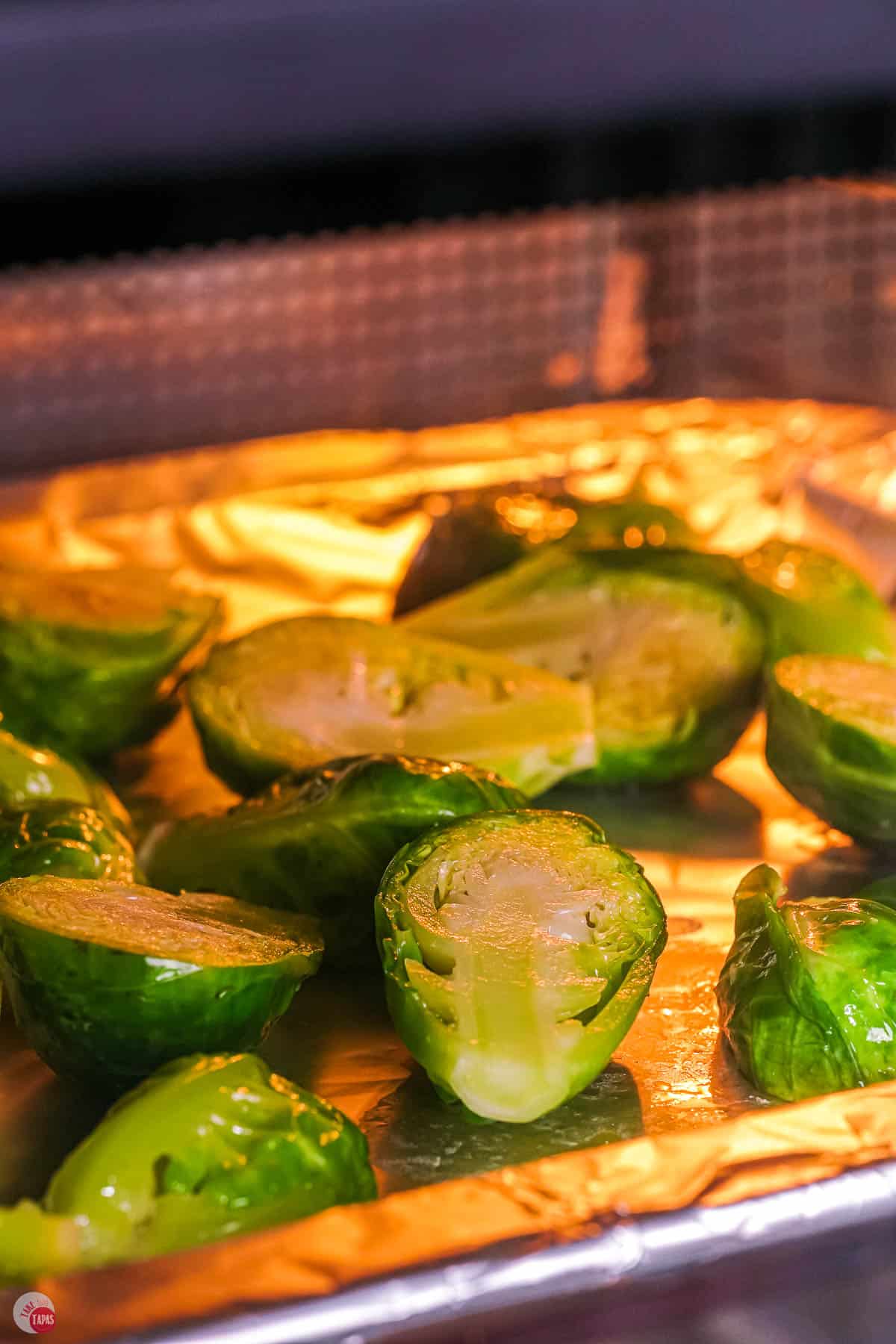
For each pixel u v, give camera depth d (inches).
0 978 13.9
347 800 14.3
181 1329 11.1
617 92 13.1
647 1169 11.9
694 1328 11.6
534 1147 13.1
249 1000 13.2
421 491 21.9
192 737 17.8
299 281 23.4
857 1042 13.3
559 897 13.5
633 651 16.6
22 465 22.6
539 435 23.3
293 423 23.9
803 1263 11.7
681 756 16.6
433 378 24.3
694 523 21.1
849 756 15.5
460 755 16.0
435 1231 11.6
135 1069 13.2
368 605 19.9
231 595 20.0
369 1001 14.4
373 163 13.2
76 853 14.2
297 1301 11.2
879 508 21.1
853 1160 12.0
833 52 13.3
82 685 16.9
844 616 17.1
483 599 17.0
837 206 23.0
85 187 12.7
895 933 13.5
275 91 12.7
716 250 24.0
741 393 24.4
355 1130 12.6
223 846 14.5
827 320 23.6
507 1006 12.9
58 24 12.4
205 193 13.1
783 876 15.7
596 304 24.5
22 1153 13.1
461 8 12.8
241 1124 12.3
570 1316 11.4
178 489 21.8
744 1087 13.6
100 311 22.7
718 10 13.1
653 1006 14.3
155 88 12.6
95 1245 12.0
